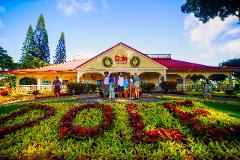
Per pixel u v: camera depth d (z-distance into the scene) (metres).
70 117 8.97
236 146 5.68
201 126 6.87
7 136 6.93
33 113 10.66
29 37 61.88
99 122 8.59
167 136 6.37
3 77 51.00
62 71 31.47
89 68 31.28
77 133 6.70
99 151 5.77
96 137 6.68
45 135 7.15
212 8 26.27
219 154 5.39
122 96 18.28
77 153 5.63
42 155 5.54
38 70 32.53
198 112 9.91
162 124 8.45
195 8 28.91
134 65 31.25
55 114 10.20
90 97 18.50
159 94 22.69
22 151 5.75
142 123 7.85
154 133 6.43
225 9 26.59
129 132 7.26
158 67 31.33
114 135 6.94
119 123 8.30
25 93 25.19
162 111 10.57
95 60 31.50
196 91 26.86
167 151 5.60
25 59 55.16
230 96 21.00
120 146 6.15
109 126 7.73
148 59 31.53
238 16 25.73
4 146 6.15
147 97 18.09
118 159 5.43
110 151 5.79
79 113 10.13
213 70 32.25
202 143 6.12
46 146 6.05
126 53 31.61
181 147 5.85
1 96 22.05
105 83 17.48
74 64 36.50
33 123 8.22
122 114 9.90
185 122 7.98
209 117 9.24
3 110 12.78
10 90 25.42
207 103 14.46
